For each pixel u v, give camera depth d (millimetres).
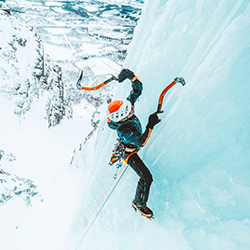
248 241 1580
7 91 20281
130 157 2381
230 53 1955
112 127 2250
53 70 27875
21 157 16156
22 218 7773
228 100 1904
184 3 3035
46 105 23109
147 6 4234
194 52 2625
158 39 3369
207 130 2051
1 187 9242
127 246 2674
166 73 3000
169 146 2457
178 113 2436
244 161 1753
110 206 3434
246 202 1677
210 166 1994
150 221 2541
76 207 5938
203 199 1994
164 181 2496
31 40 25406
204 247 1846
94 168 5465
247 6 1992
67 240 5164
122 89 4625
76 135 23609
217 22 2408
